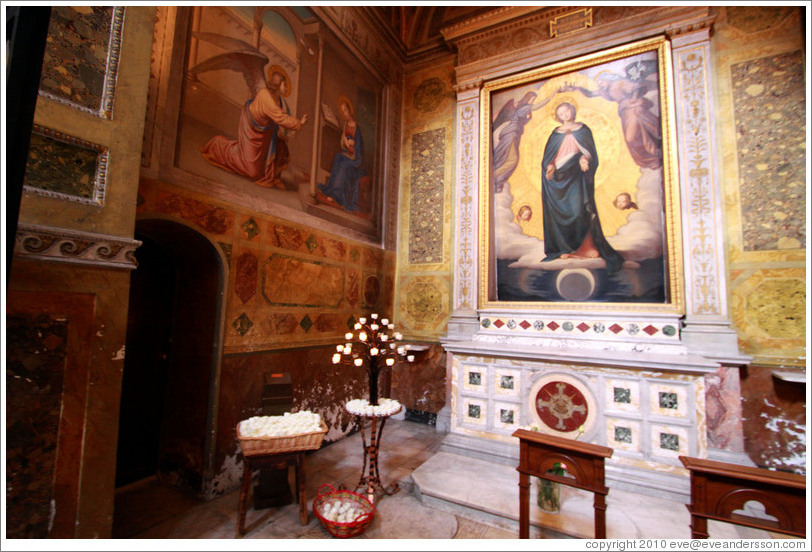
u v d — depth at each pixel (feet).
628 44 15.57
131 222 7.25
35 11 4.40
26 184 5.93
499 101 18.22
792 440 12.10
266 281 12.30
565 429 12.17
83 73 6.70
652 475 10.83
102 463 6.66
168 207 9.46
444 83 20.10
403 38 21.01
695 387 10.80
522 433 8.02
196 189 10.20
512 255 17.04
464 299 17.62
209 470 10.25
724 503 6.23
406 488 11.38
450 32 19.15
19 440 5.73
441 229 19.12
